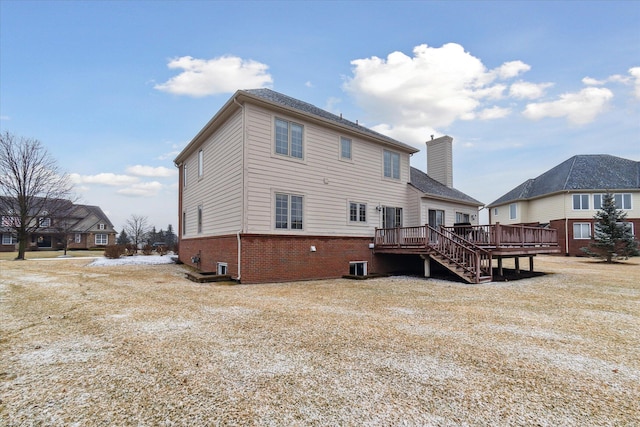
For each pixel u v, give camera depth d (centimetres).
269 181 1146
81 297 825
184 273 1390
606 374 370
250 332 519
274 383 339
